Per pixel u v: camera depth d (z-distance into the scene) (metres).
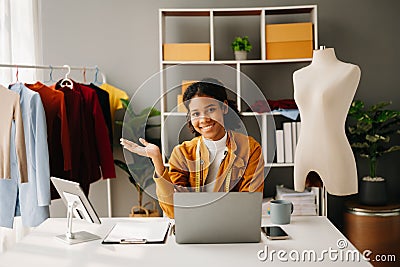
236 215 2.24
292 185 4.14
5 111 3.12
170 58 3.75
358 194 4.13
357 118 3.66
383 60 4.13
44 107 3.41
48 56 4.19
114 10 4.16
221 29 4.12
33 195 3.30
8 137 3.11
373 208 3.68
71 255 2.12
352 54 4.13
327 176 2.39
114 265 1.99
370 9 4.11
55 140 3.48
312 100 2.42
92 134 3.68
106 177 3.71
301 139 2.46
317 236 2.35
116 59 4.18
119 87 4.19
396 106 4.15
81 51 4.18
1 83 3.58
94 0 4.16
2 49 3.58
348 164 2.40
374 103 4.15
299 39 3.71
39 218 3.31
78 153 3.56
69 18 4.18
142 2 4.15
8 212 3.29
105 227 2.56
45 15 4.17
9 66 3.26
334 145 2.38
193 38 4.14
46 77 4.20
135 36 4.17
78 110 3.56
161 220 2.68
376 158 3.90
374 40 4.12
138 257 2.08
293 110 3.69
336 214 4.16
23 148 3.13
